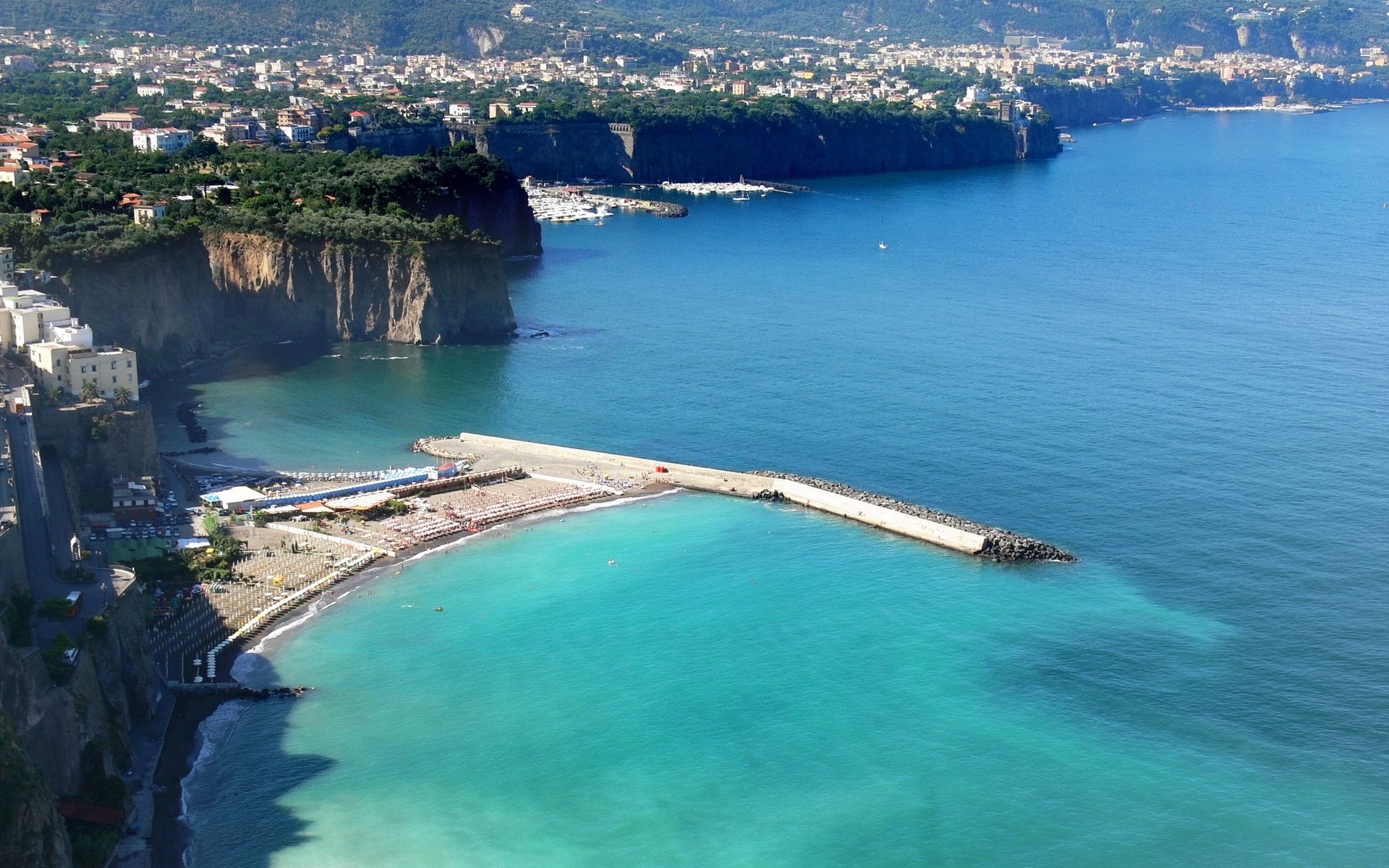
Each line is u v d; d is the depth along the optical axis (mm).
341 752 198625
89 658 185500
